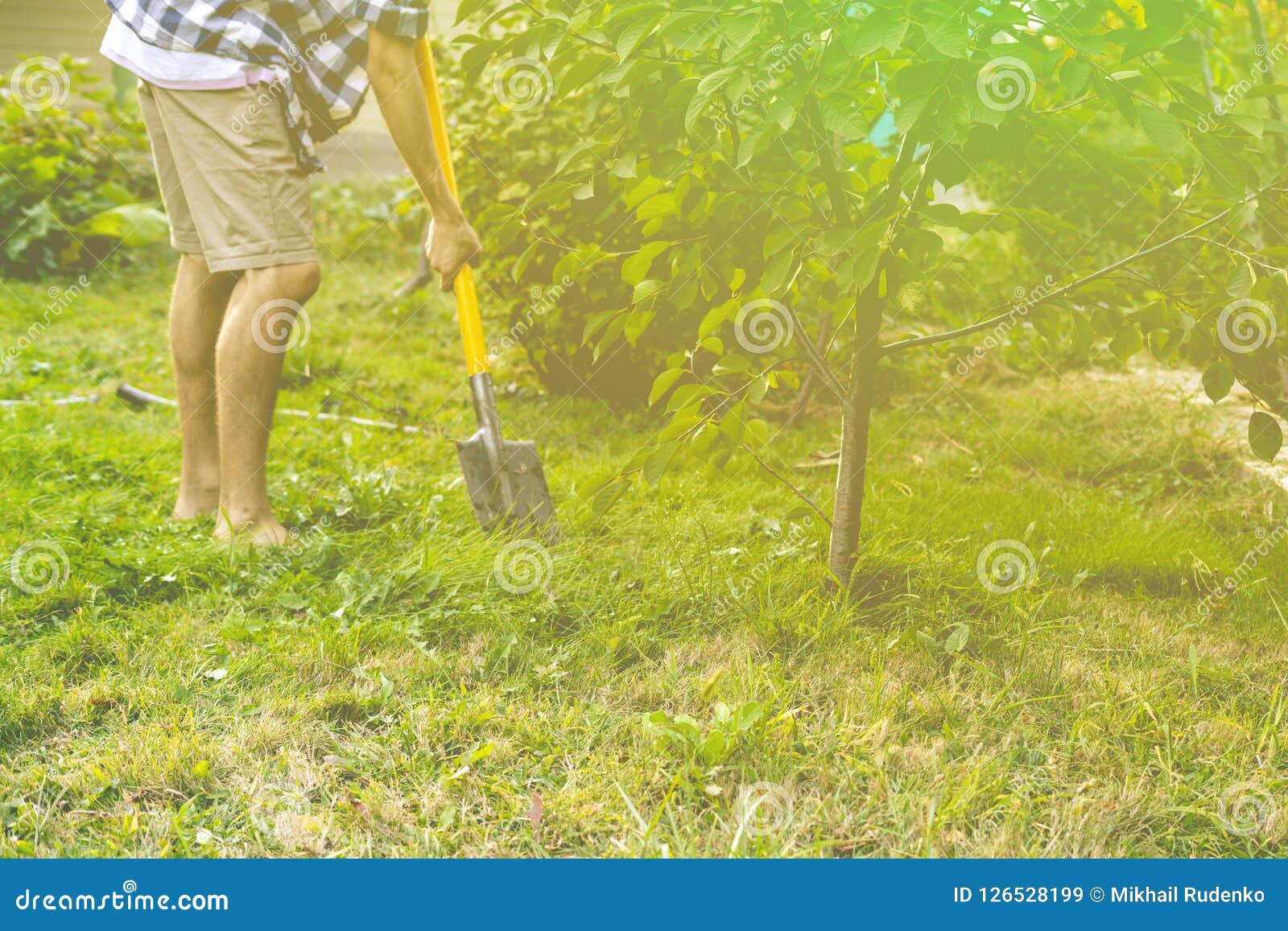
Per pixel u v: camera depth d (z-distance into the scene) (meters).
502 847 1.67
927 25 1.72
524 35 2.36
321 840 1.68
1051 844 1.68
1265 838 1.73
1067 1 1.88
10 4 9.61
